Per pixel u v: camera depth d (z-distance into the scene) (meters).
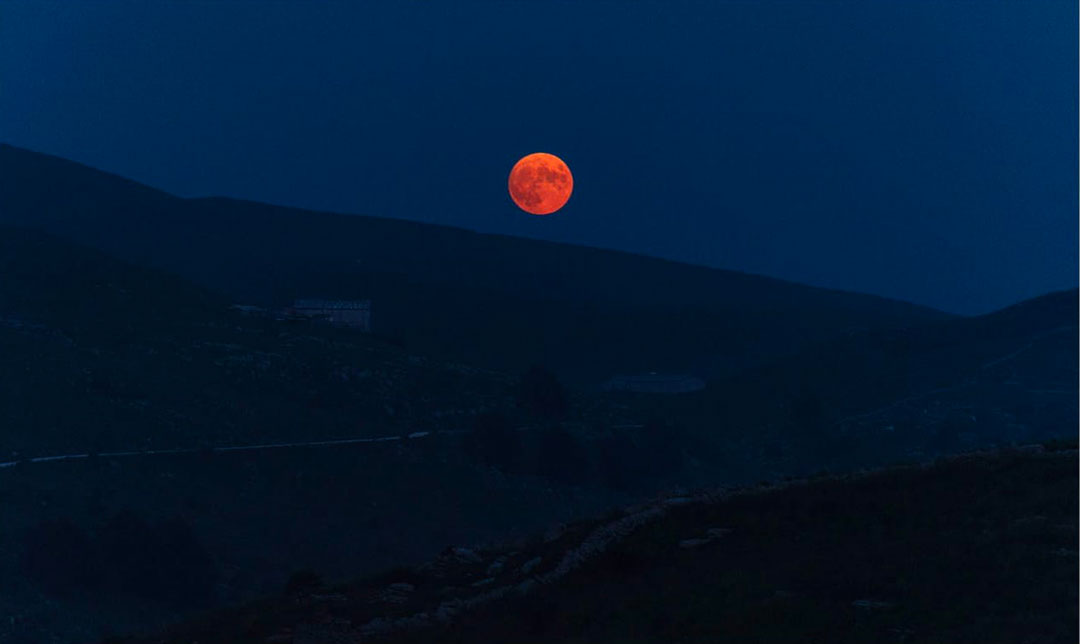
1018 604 62.41
